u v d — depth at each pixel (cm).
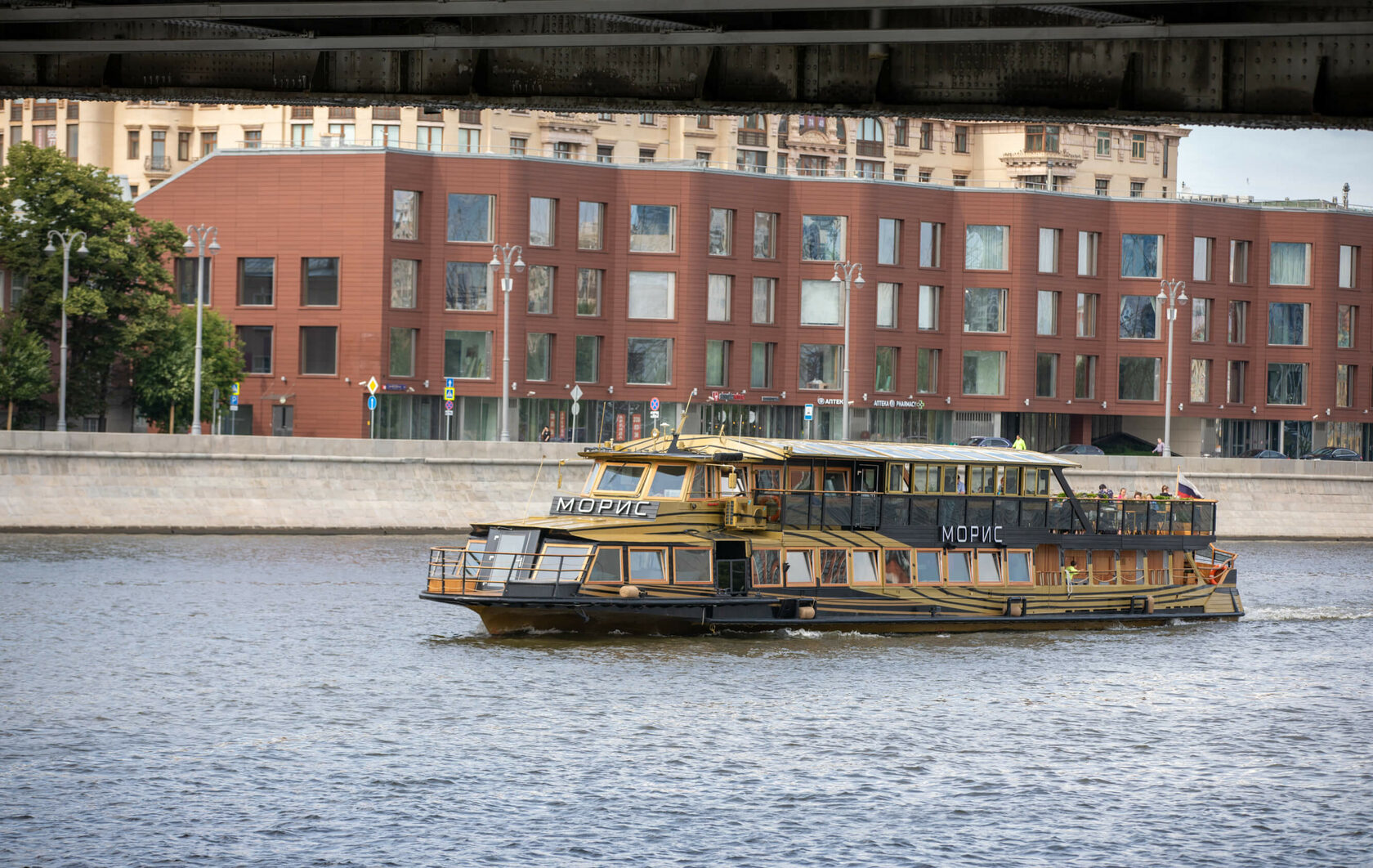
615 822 4134
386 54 4431
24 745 4822
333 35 4269
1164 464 15075
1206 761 4962
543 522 6744
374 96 4447
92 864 3741
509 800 4319
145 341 15600
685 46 4069
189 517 11675
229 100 4519
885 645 6881
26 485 11262
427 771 4609
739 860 3856
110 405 16625
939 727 5322
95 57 4544
